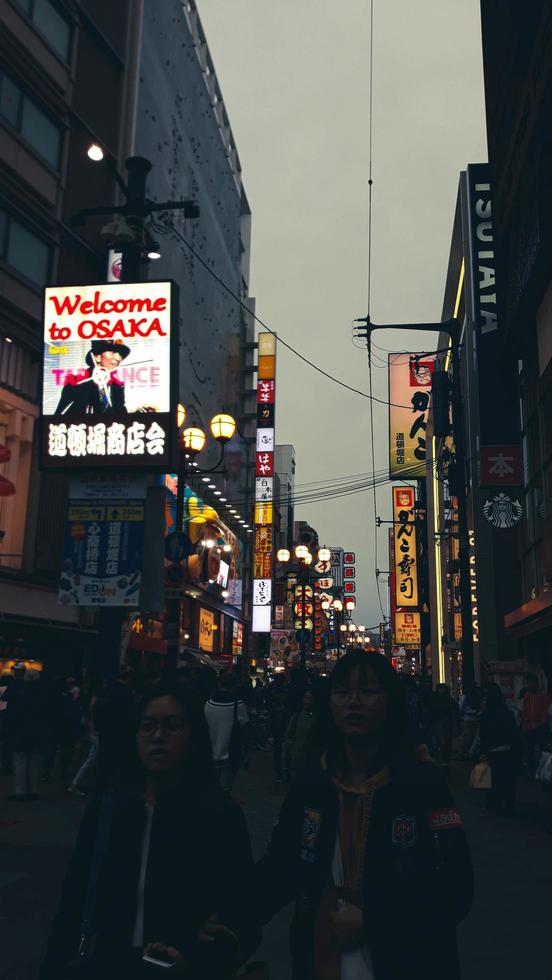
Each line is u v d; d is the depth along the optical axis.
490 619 28.83
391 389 44.72
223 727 10.53
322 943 2.42
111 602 13.27
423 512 53.75
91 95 28.91
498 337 22.31
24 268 24.59
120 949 2.40
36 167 25.16
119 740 2.73
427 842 2.38
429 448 44.06
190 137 49.94
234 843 2.51
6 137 23.72
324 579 56.84
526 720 16.95
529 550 24.38
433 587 49.78
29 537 24.11
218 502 54.41
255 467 61.31
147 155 41.00
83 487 14.00
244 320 66.50
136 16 31.86
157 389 14.17
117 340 14.43
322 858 2.49
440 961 2.30
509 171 19.98
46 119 26.03
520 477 22.45
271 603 55.94
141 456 13.91
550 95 16.42
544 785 15.07
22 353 24.36
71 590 13.38
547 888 7.61
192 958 2.34
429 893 2.33
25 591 23.67
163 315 14.38
